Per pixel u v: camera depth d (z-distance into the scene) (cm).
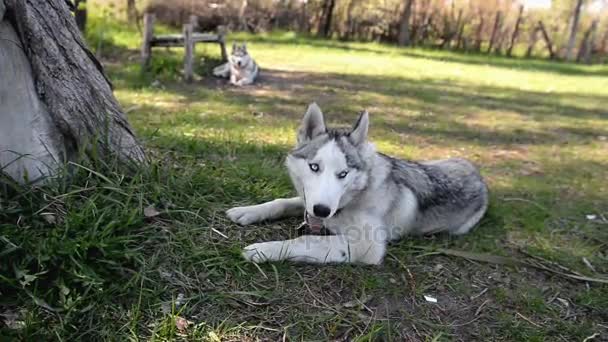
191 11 566
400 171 113
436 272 102
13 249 76
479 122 260
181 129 185
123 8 536
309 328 82
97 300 79
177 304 83
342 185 96
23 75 92
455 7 693
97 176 100
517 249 117
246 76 312
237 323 82
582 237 127
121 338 75
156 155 127
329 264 99
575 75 533
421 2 689
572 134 247
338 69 414
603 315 94
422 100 306
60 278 78
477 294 97
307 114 103
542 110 306
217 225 105
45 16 95
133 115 208
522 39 716
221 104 248
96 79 106
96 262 82
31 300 76
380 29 695
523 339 86
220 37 357
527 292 99
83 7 349
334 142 98
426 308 92
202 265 91
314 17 687
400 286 96
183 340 77
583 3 718
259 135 193
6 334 70
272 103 262
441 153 196
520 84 423
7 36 90
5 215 84
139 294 82
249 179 133
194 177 119
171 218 101
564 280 105
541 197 152
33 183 93
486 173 174
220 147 162
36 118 94
